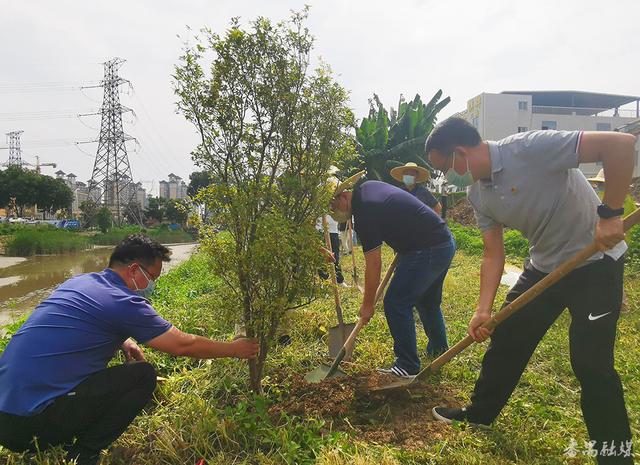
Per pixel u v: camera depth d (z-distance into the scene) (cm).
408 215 370
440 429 300
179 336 272
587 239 260
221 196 303
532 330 280
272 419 317
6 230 3456
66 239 3020
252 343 311
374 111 2575
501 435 289
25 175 5544
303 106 300
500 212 276
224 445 285
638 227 973
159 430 296
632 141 224
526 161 256
